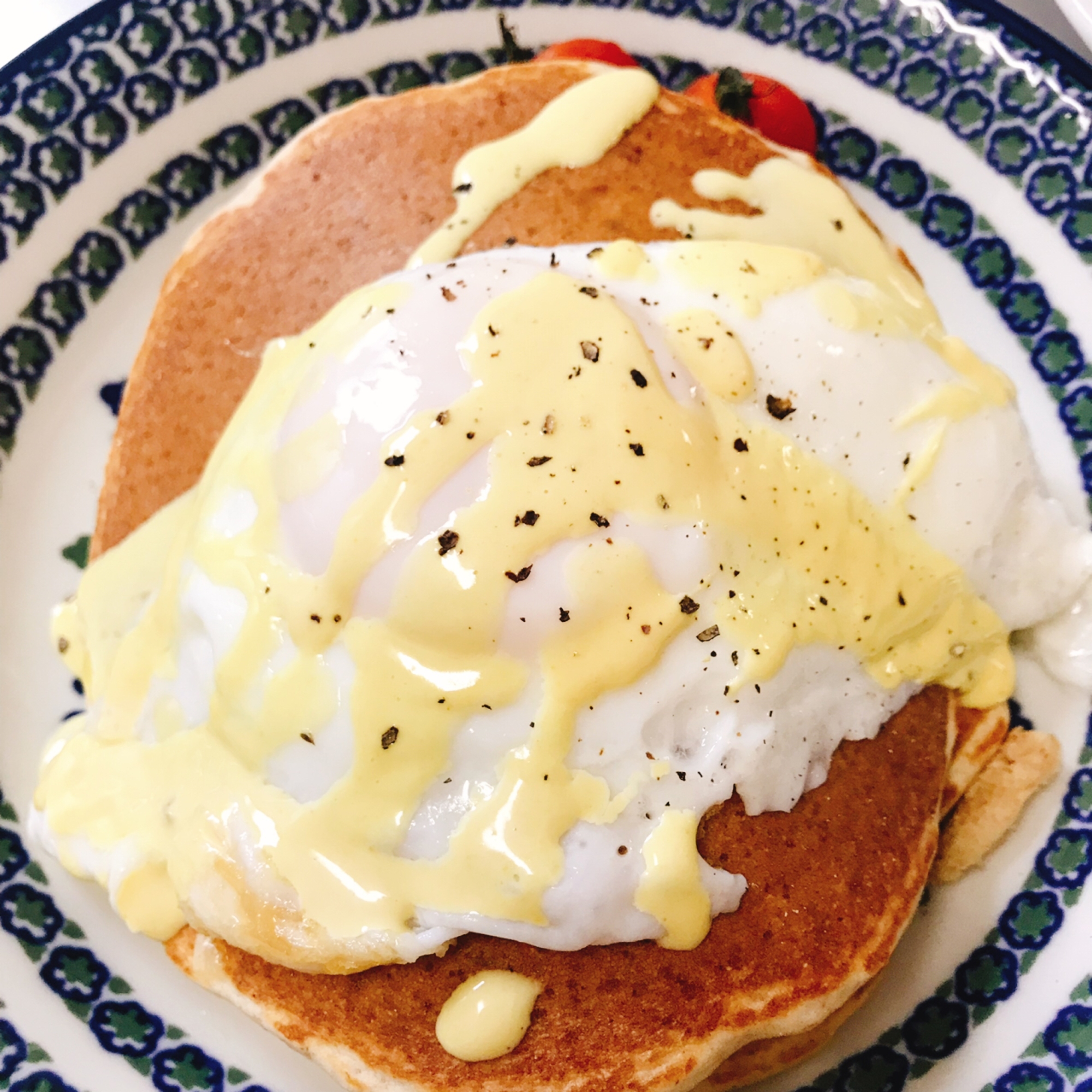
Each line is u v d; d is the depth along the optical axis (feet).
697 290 0.62
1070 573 0.67
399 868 0.57
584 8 0.84
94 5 0.77
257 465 0.60
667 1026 0.61
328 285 0.72
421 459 0.55
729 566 0.57
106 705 0.66
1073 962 0.69
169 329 0.73
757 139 0.76
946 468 0.62
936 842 0.65
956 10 0.79
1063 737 0.74
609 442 0.55
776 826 0.61
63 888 0.72
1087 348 0.80
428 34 0.83
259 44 0.80
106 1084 0.69
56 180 0.78
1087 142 0.78
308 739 0.57
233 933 0.59
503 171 0.72
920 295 0.76
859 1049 0.71
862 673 0.62
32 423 0.79
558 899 0.56
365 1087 0.62
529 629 0.55
